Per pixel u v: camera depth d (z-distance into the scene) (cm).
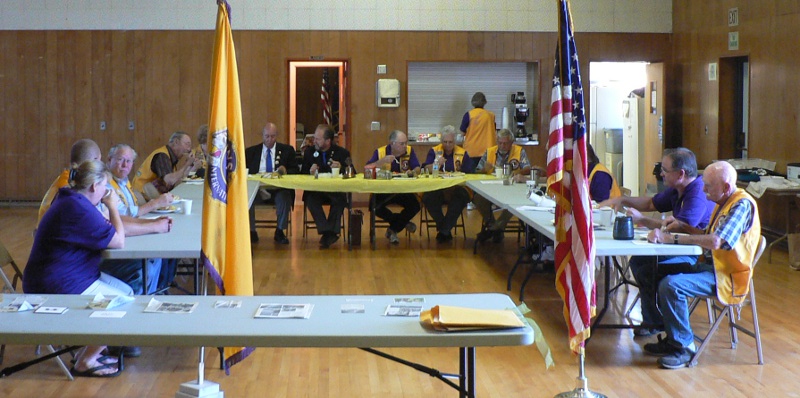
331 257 813
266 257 812
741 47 1030
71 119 1216
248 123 1227
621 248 462
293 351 509
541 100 1245
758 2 984
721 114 1091
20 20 1202
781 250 849
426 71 1256
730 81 1088
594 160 683
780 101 938
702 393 432
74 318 321
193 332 303
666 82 1237
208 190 397
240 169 405
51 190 514
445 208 1232
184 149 771
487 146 1159
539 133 1247
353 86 1231
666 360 472
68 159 1221
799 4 893
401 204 894
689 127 1194
